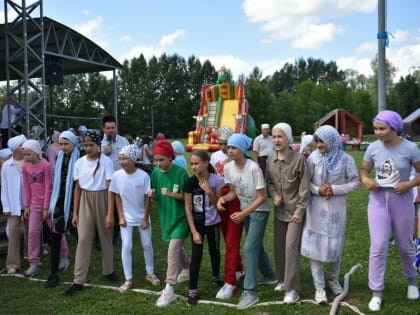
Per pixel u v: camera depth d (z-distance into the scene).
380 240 4.36
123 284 5.27
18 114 10.19
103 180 5.24
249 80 68.25
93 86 58.72
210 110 27.39
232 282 4.83
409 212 4.42
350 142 33.19
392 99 65.69
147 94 70.56
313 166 4.53
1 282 5.46
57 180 5.37
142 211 5.17
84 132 5.22
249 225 4.70
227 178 4.73
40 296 4.96
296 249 4.51
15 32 10.55
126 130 68.69
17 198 5.82
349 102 62.69
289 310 4.34
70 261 6.29
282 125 4.53
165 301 4.61
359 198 10.72
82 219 5.19
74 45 12.43
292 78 100.94
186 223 4.85
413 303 4.43
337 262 4.70
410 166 4.41
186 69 75.38
